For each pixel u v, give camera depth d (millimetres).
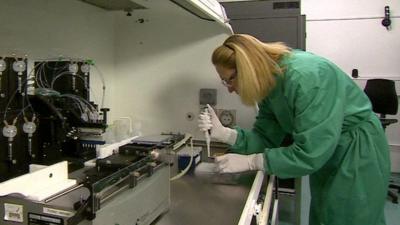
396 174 4344
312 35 4398
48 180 860
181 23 1929
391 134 4355
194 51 1934
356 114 1379
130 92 2043
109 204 764
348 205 1374
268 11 2326
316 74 1218
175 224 1025
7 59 1015
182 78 1966
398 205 3301
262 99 1376
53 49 1587
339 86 1263
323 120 1184
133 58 2021
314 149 1179
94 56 1865
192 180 1463
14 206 729
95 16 1866
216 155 1635
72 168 1159
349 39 4297
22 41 1419
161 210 1067
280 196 2588
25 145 1080
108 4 1825
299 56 1303
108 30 1979
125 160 1005
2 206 736
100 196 734
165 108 2004
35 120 1117
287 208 2641
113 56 2039
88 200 706
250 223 989
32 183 817
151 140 1364
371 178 1367
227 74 1309
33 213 714
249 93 1253
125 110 2057
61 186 840
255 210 1065
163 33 1963
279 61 1298
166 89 1994
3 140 1014
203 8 1285
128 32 2012
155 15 1955
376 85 3801
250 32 2352
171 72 1979
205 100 1933
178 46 1953
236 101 1900
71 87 1386
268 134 1592
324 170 1479
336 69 1297
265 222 1117
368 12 4203
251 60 1235
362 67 4309
